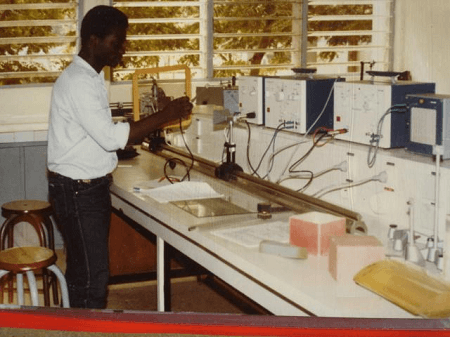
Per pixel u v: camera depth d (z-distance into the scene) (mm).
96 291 2658
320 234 1945
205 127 3678
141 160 3611
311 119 3068
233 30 5195
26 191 4465
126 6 4785
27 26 4664
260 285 1904
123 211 3072
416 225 2457
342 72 5566
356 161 2785
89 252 2633
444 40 4719
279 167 3266
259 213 2365
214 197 2688
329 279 1755
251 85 3410
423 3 4879
